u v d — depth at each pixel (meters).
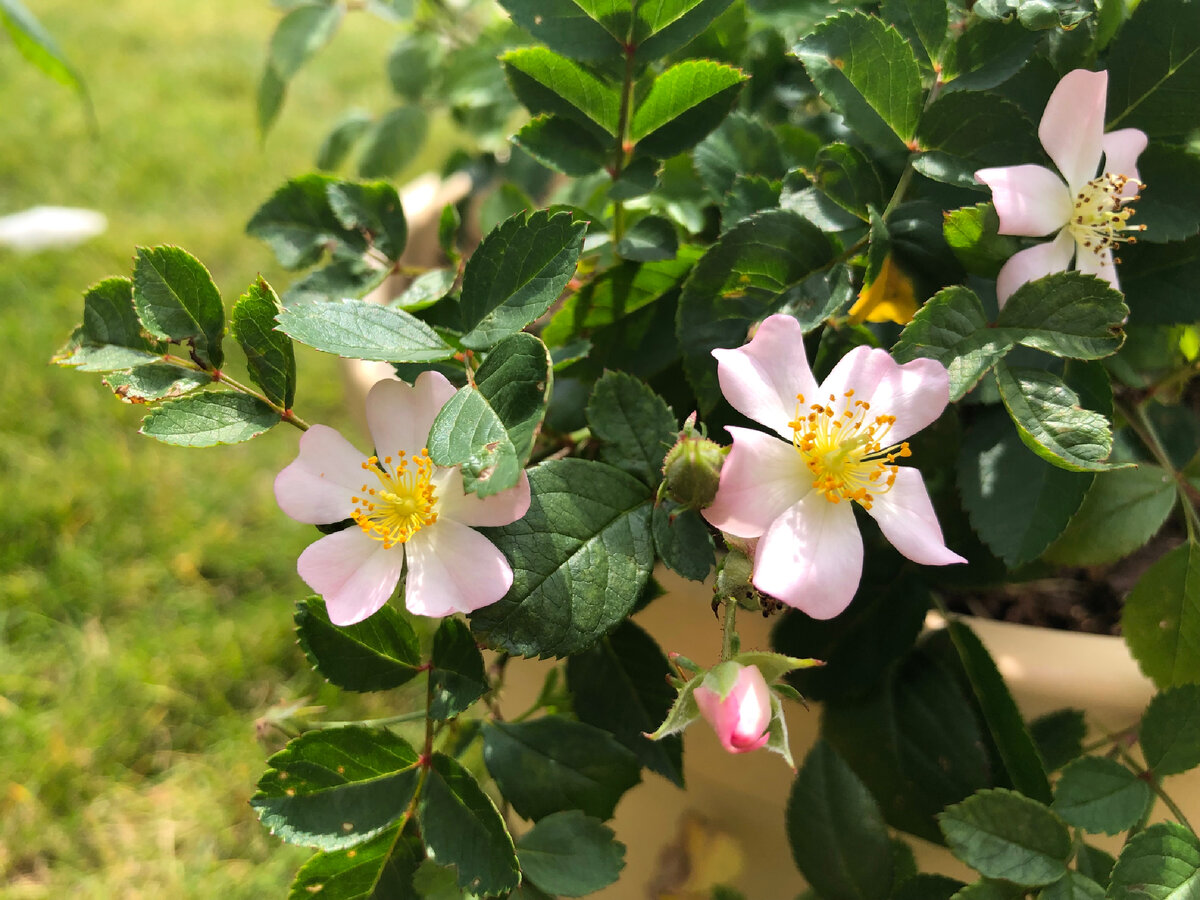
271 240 0.24
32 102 0.84
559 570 0.17
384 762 0.18
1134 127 0.22
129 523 0.52
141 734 0.44
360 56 0.94
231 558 0.51
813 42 0.19
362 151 0.38
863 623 0.22
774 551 0.17
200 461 0.56
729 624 0.18
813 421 0.18
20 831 0.42
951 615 0.22
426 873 0.18
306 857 0.41
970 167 0.20
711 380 0.20
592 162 0.22
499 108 0.39
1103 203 0.19
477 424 0.16
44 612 0.49
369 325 0.18
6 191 0.74
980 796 0.19
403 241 0.25
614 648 0.22
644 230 0.23
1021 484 0.20
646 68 0.21
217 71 0.91
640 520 0.18
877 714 0.22
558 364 0.22
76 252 0.68
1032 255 0.19
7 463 0.54
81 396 0.58
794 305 0.20
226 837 0.42
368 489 0.18
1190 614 0.21
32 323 0.62
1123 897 0.18
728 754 0.23
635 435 0.19
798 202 0.20
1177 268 0.22
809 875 0.21
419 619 0.39
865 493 0.17
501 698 0.27
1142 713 0.21
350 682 0.19
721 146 0.26
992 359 0.18
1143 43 0.21
